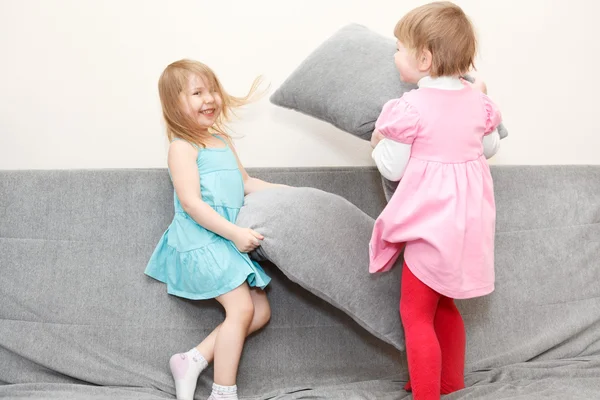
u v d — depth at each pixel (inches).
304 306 67.4
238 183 65.0
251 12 75.4
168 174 68.2
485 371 66.9
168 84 62.9
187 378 60.4
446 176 53.9
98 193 67.2
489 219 56.5
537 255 73.2
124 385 62.5
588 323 71.9
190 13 74.4
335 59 64.6
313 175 70.7
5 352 63.9
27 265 65.4
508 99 81.4
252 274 61.9
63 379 63.4
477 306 70.4
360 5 77.3
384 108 55.6
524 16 80.8
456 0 79.2
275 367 65.6
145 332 64.8
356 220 62.3
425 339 54.5
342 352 67.0
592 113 83.5
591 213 75.7
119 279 65.7
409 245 55.9
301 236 58.7
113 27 73.5
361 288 59.7
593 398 54.8
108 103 74.0
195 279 61.6
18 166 73.8
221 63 75.3
